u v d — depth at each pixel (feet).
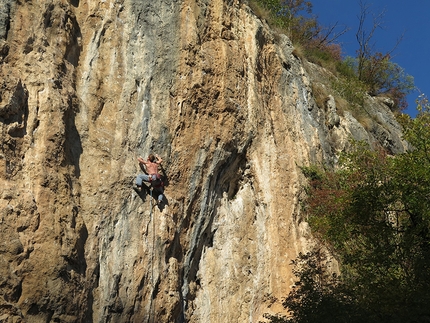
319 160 61.72
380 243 47.57
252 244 50.03
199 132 47.96
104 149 41.93
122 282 39.27
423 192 45.03
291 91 62.39
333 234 49.39
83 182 40.11
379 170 50.19
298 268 50.55
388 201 46.32
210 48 51.60
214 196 48.78
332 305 38.68
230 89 51.39
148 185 43.04
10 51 38.99
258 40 58.44
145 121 44.80
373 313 39.50
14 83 37.50
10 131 36.63
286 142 57.67
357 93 85.71
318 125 65.72
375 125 82.79
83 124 41.63
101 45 45.03
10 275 33.17
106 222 39.88
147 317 39.86
